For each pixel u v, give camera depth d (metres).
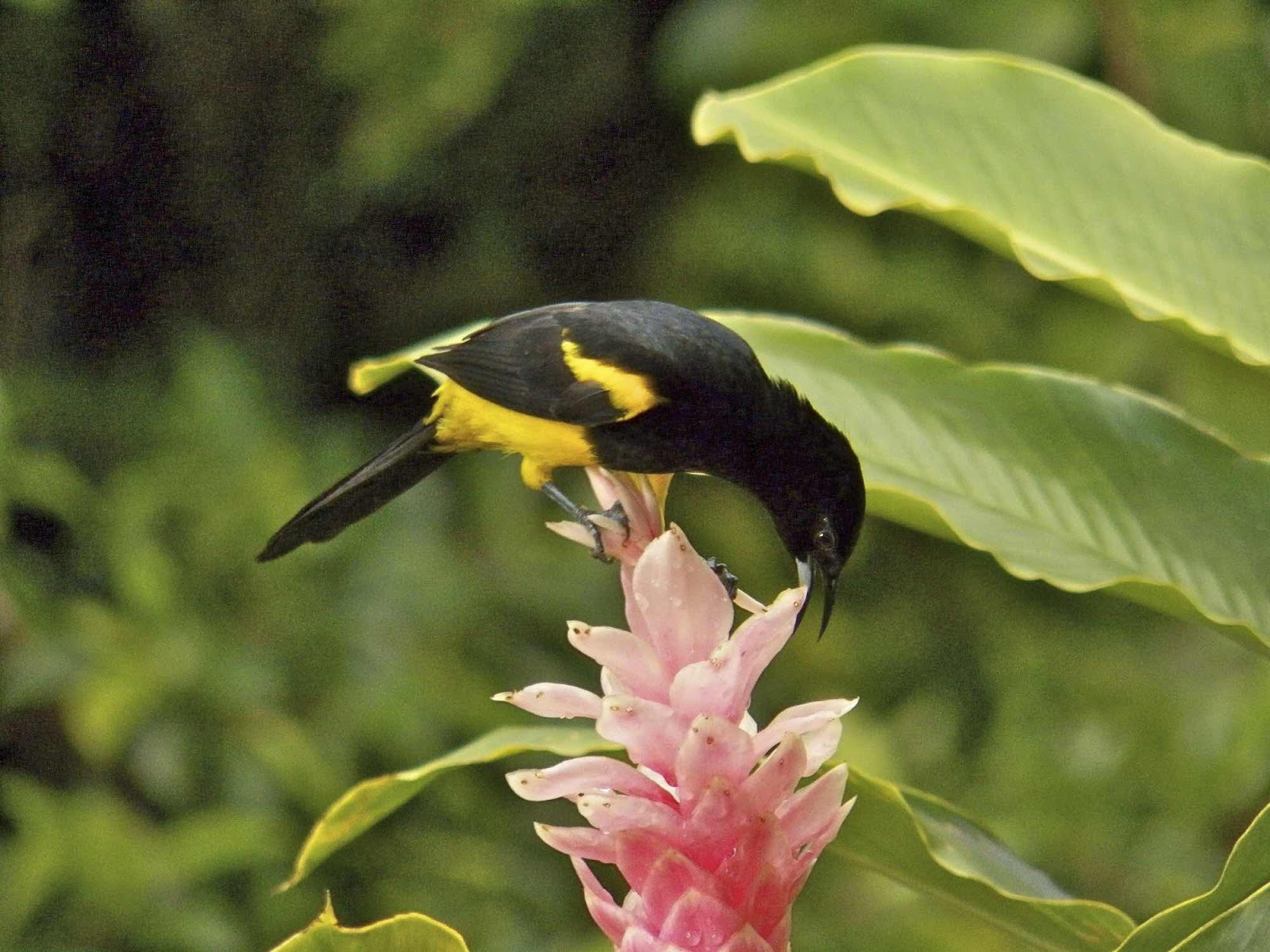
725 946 3.01
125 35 14.90
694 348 6.07
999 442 4.83
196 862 10.91
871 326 13.12
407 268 15.66
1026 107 5.19
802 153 5.13
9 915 10.70
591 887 3.16
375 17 13.91
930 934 11.66
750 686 3.09
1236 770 10.95
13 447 12.34
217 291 15.55
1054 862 11.35
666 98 14.84
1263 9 10.56
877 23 12.16
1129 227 5.02
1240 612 4.41
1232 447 4.68
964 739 13.38
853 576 13.98
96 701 11.12
